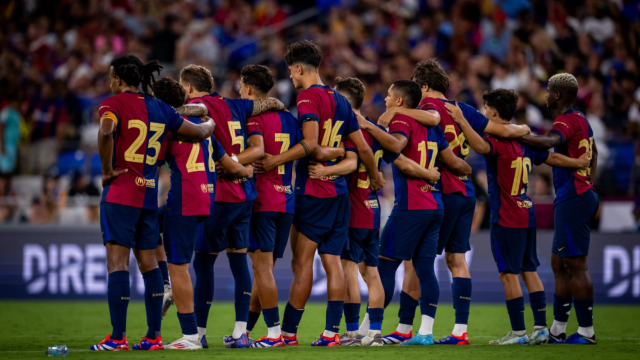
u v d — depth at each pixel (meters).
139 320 28.48
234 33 60.50
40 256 38.19
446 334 25.08
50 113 49.72
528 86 49.62
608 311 32.88
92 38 57.75
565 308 21.17
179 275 17.83
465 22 55.59
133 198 17.14
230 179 18.58
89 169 42.62
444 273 36.72
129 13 60.41
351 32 57.19
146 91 18.05
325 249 19.30
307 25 60.16
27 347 19.80
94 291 37.53
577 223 20.52
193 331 17.84
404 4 60.44
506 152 20.27
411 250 19.69
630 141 40.00
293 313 19.36
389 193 41.12
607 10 54.59
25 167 44.12
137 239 17.69
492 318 30.25
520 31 52.44
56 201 41.47
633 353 17.22
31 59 57.16
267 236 18.94
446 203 20.34
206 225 18.67
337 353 16.58
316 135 18.61
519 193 20.48
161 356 15.60
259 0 62.34
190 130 17.72
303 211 19.22
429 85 21.09
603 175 39.56
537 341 20.17
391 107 20.34
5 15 59.94
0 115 48.84
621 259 35.84
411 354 16.48
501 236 20.47
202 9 61.75
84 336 23.44
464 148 20.80
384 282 20.02
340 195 19.23
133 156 17.20
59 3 60.59
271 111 19.48
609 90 48.75
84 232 37.97
